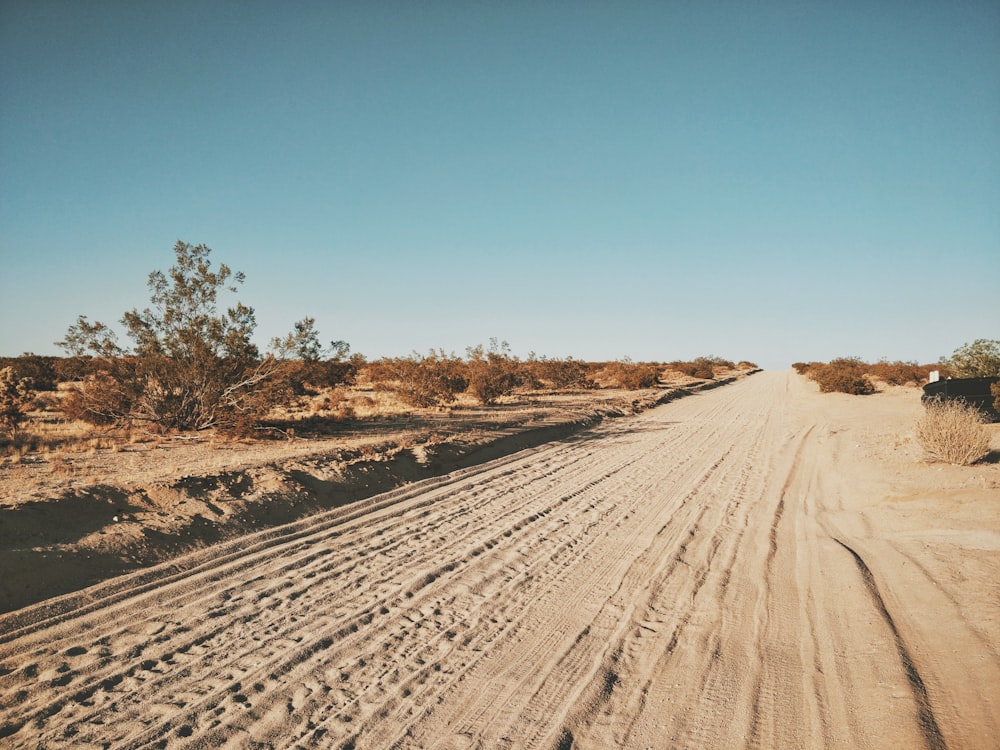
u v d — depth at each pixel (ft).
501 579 25.63
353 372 136.15
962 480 38.73
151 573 24.32
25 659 17.71
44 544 23.91
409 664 18.29
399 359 122.11
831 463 52.54
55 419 65.62
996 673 15.61
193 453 45.65
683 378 230.89
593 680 17.42
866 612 20.59
